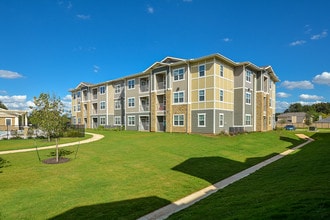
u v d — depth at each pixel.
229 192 8.29
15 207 7.50
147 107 36.50
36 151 17.31
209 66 27.94
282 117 84.50
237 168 13.09
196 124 28.97
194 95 29.30
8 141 23.64
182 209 7.12
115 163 13.62
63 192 8.90
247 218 4.79
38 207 7.50
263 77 34.25
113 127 41.41
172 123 31.34
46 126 13.88
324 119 70.00
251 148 19.81
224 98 29.25
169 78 31.58
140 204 7.74
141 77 37.00
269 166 12.99
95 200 8.09
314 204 4.94
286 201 5.50
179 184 9.93
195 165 13.39
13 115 41.97
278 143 23.47
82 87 51.28
